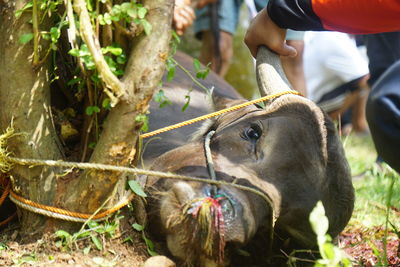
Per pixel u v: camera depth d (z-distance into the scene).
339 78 8.71
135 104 3.26
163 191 3.56
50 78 3.64
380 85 3.44
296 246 3.90
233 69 11.58
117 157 3.35
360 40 9.02
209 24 8.60
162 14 3.24
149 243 3.61
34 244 3.52
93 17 3.24
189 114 5.14
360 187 6.12
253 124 3.96
